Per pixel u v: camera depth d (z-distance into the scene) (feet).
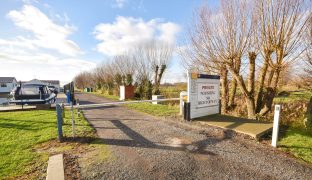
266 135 18.90
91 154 14.08
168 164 12.37
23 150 14.84
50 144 16.29
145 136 18.35
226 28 30.22
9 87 172.04
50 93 58.18
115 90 91.91
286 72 33.12
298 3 25.26
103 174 11.14
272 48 27.25
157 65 73.26
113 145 15.97
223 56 31.17
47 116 29.09
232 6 29.60
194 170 11.57
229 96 40.75
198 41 34.42
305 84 39.88
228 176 10.85
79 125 22.84
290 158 13.34
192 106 25.41
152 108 37.09
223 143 16.33
